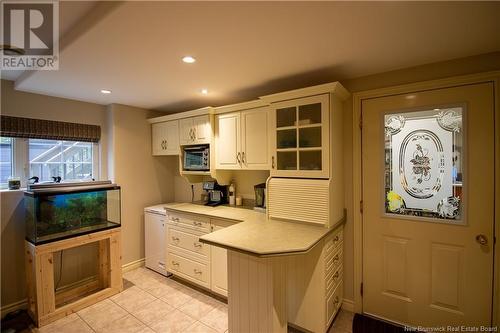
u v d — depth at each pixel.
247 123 2.62
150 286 2.82
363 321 2.16
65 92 2.62
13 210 2.38
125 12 1.23
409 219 2.06
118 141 3.18
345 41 1.58
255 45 1.62
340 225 2.26
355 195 2.28
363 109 2.24
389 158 2.14
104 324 2.17
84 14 1.40
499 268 1.75
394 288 2.13
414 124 2.03
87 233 2.47
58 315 2.23
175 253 2.92
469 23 1.38
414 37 1.54
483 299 1.80
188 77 2.22
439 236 1.95
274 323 1.64
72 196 2.46
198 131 3.00
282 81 2.34
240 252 1.59
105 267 2.76
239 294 1.76
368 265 2.24
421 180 2.02
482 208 1.79
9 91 2.41
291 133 2.25
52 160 2.79
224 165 2.84
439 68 1.92
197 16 1.28
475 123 1.80
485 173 1.78
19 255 2.41
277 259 1.68
